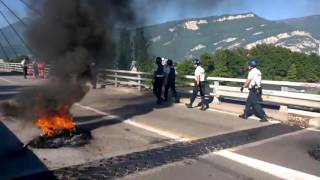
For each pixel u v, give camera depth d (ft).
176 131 29.66
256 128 30.63
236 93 41.63
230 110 40.11
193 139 26.94
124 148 24.54
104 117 36.52
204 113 38.63
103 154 23.17
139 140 26.71
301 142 25.76
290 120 33.35
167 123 33.09
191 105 42.73
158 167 20.57
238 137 27.37
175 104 45.70
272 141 26.12
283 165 20.71
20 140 26.73
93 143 25.84
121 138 27.32
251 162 21.30
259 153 23.12
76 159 22.17
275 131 29.40
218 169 20.16
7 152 23.80
